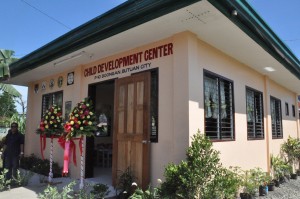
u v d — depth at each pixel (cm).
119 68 700
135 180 599
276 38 639
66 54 709
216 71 652
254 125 851
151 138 604
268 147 912
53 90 988
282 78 1010
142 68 641
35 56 803
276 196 711
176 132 549
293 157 1094
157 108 604
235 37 583
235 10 456
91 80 788
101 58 754
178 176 477
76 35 621
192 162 484
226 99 704
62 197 488
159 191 495
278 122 1117
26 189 663
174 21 507
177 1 436
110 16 527
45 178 777
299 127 1419
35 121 1101
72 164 802
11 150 746
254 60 759
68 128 602
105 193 572
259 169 741
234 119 712
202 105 580
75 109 626
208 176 486
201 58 600
